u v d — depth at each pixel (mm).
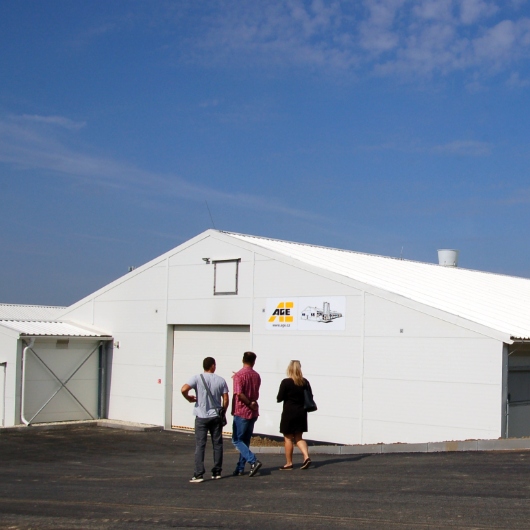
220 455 11703
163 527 8070
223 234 22984
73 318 27281
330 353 19828
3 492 11430
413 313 18203
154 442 20953
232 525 7957
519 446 13453
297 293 20812
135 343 25250
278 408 20891
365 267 23141
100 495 10625
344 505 8742
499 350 16625
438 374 17625
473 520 7574
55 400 24484
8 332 23625
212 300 23031
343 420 19344
